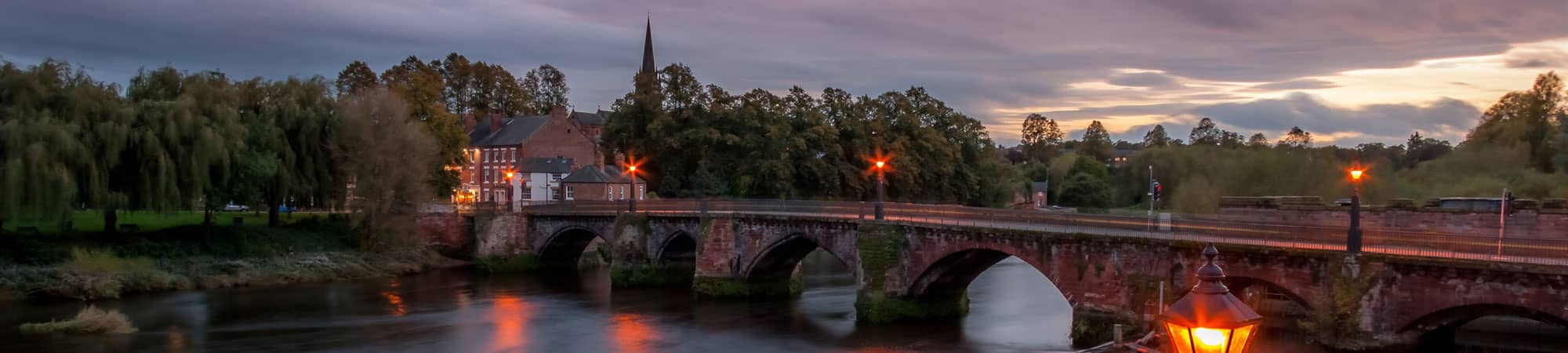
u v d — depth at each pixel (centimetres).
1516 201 3806
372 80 14312
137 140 6112
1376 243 3444
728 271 6262
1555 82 7538
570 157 12525
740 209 6569
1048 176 14838
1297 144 11338
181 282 6412
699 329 5097
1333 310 3319
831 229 5438
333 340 4809
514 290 6656
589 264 8262
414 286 6831
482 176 12738
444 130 9169
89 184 5938
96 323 4850
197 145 6366
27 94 5881
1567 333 3488
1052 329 4900
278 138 7188
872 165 10688
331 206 8038
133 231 7056
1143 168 11388
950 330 4862
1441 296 3180
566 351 4553
